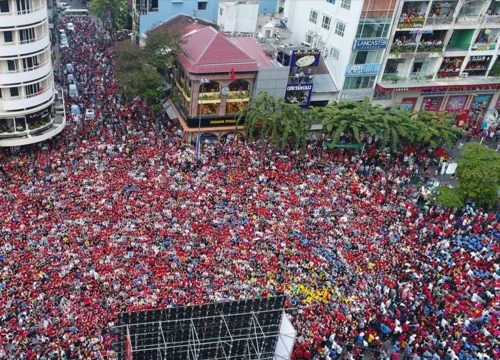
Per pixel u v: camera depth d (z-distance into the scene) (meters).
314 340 41.66
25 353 37.19
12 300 40.66
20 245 46.03
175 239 49.25
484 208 64.31
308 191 59.56
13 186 54.12
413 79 80.19
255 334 37.22
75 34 104.31
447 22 76.56
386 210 58.62
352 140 71.06
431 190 63.00
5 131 61.28
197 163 62.69
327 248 50.84
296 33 87.19
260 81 69.81
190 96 67.62
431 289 48.03
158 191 55.94
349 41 73.38
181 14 82.25
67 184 55.22
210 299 43.00
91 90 79.88
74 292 42.09
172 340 36.88
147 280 44.19
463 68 82.50
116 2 100.50
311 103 77.00
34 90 61.09
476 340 43.72
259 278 46.06
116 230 49.22
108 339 38.38
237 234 50.97
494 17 78.69
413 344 42.91
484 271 51.34
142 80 66.81
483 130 82.94
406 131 68.88
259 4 89.62
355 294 46.19
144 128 69.88
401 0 71.88
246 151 66.62
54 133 63.44
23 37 57.41
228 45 68.50
